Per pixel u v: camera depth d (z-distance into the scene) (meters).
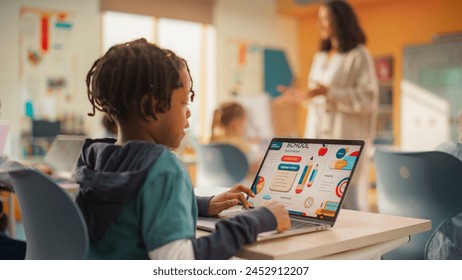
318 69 3.66
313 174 1.24
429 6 6.72
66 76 5.83
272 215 1.05
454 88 6.50
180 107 1.09
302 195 1.23
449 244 1.68
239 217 1.02
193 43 6.98
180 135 1.10
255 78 7.61
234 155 3.56
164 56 1.06
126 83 1.03
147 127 1.07
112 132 2.72
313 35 7.95
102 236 1.02
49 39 5.72
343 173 1.18
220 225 1.00
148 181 0.96
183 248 0.93
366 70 3.40
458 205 1.66
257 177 1.37
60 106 5.78
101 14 6.06
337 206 1.14
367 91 3.38
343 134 3.47
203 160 3.83
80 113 5.91
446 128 6.57
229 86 7.33
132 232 1.00
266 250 0.96
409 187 1.78
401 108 7.03
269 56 7.77
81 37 5.93
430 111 6.74
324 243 1.02
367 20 7.33
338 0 3.48
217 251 0.95
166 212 0.95
